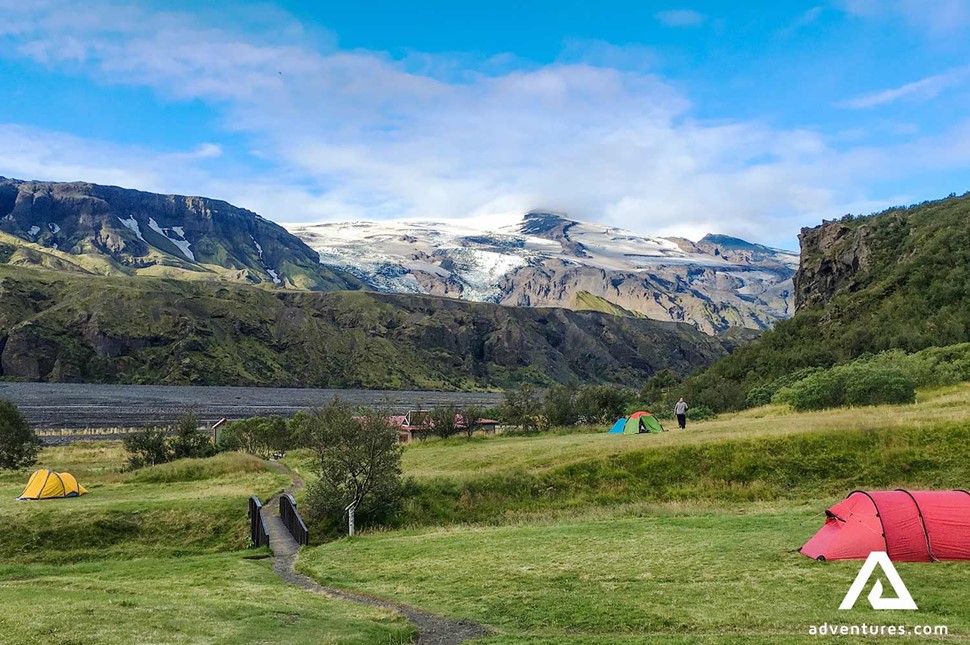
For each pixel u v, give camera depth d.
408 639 16.91
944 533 21.36
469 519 39.19
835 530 22.86
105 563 31.08
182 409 183.38
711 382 116.81
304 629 16.84
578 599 19.53
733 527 28.17
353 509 36.75
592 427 77.19
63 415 160.38
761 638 15.45
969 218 119.81
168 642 14.46
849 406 60.38
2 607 17.19
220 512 38.94
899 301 107.06
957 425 40.03
